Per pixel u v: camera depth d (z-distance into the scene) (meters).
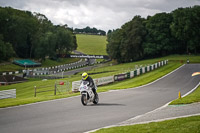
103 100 16.47
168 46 91.88
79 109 12.87
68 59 120.19
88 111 12.24
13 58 99.50
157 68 52.34
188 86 27.23
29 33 106.50
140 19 98.88
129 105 14.18
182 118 9.45
